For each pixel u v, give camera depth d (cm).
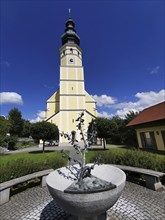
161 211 337
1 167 523
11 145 2397
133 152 668
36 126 1678
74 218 323
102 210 230
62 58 2795
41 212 363
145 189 468
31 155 1412
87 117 2522
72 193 219
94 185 261
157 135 1384
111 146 2283
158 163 535
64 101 2548
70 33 2906
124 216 324
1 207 395
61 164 695
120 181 256
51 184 262
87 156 985
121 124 2453
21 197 455
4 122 1644
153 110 1645
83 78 2680
